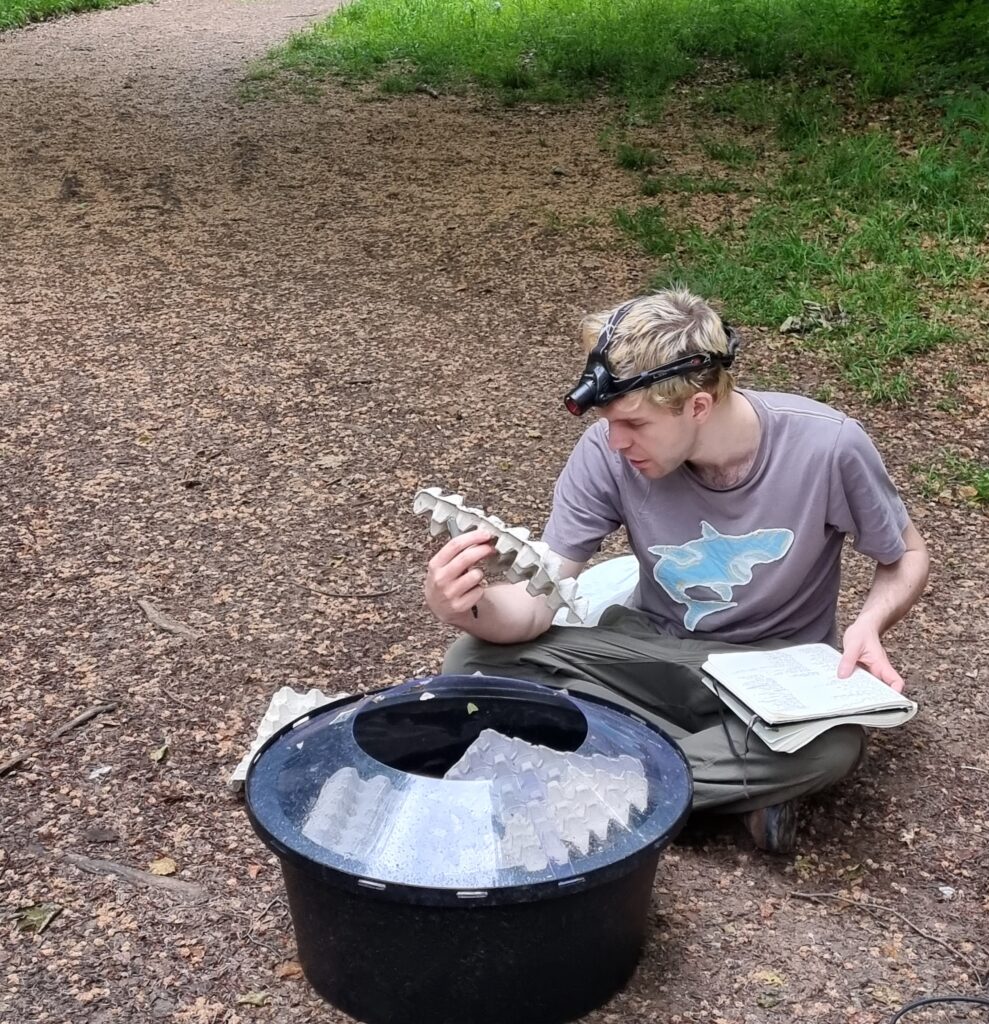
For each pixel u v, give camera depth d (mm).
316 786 2070
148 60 12992
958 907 2461
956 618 3609
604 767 2117
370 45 12352
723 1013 2154
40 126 9891
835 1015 2164
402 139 9172
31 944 2344
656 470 2438
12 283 6574
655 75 10133
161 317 6086
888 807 2771
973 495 4355
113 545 4027
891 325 5578
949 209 6680
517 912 1936
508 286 6332
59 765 2906
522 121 9469
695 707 2645
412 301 6207
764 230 6742
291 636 3498
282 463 4613
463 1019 2033
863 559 3973
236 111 10289
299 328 5910
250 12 17422
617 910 2062
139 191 8172
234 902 2455
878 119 8445
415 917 1946
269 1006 2170
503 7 13383
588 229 7035
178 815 2729
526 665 2730
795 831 2613
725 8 11258
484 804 1987
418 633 3512
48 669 3324
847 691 2438
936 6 9562
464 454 4680
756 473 2523
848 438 2529
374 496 4355
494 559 2316
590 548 2705
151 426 4922
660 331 2305
